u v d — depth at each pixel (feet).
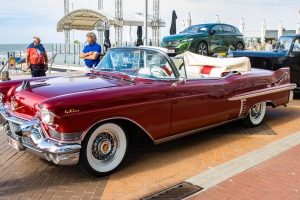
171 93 14.07
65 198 11.13
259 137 18.31
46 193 11.48
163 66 14.56
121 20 62.85
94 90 12.30
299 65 29.81
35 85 13.67
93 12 63.82
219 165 13.96
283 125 20.93
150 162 14.53
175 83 14.38
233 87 17.08
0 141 17.40
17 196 11.23
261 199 10.91
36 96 12.34
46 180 12.55
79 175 13.03
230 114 17.22
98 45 23.36
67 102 11.19
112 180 12.59
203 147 16.61
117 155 13.12
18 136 12.91
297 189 11.64
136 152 15.84
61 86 13.15
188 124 15.02
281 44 30.42
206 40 39.83
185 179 12.69
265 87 19.40
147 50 15.11
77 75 16.01
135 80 14.03
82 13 66.08
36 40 27.66
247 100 18.12
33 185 12.11
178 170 13.61
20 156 15.08
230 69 18.08
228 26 44.32
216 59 19.03
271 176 12.75
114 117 12.28
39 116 11.74
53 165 14.03
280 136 18.48
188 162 14.53
